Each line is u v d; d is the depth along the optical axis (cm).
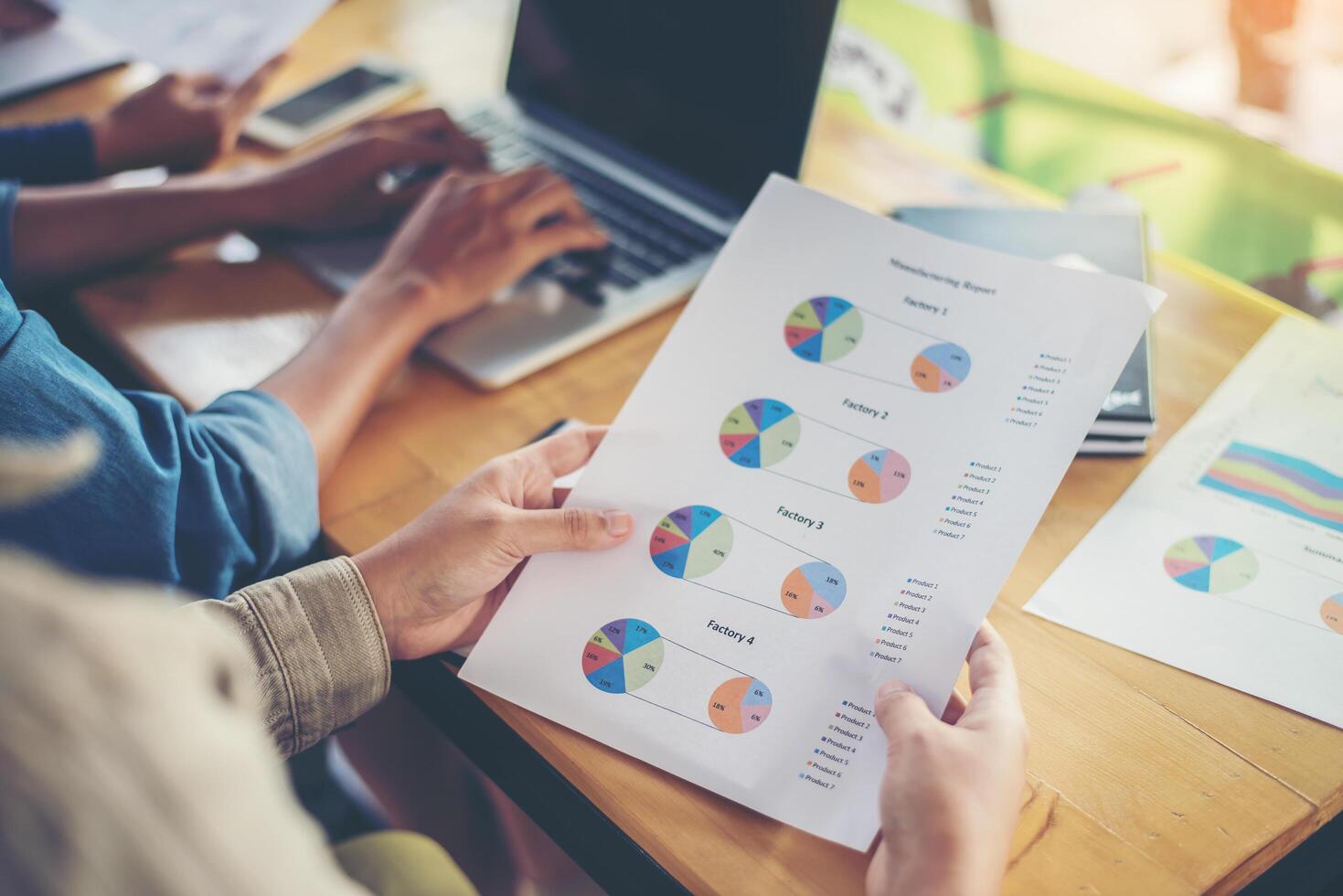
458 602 62
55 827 25
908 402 64
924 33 179
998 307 66
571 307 87
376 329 79
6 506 28
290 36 116
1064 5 163
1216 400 78
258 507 66
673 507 64
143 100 105
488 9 131
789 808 54
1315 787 55
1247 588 65
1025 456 60
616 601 61
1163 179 153
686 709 58
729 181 95
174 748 27
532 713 59
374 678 60
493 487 64
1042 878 52
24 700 25
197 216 92
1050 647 63
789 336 68
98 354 92
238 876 27
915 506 61
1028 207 93
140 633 29
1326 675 60
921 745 50
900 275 69
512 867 103
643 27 98
